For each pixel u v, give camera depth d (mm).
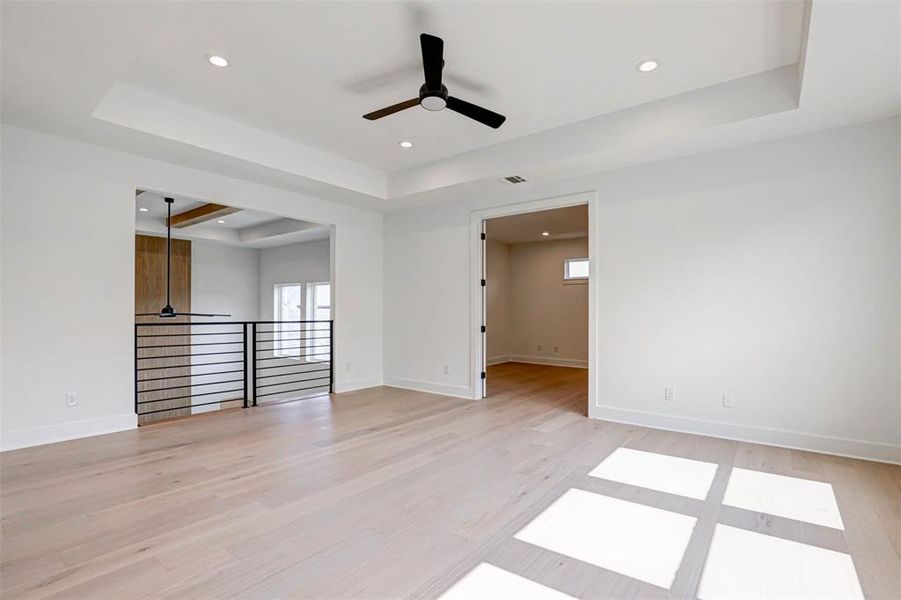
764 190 3578
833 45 2295
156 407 7426
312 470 3010
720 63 3006
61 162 3572
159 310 7551
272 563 1917
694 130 3381
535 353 9125
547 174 4473
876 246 3176
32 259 3443
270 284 9383
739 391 3674
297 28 2633
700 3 2412
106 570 1854
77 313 3656
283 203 5113
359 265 6055
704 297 3832
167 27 2316
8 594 1692
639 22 2578
